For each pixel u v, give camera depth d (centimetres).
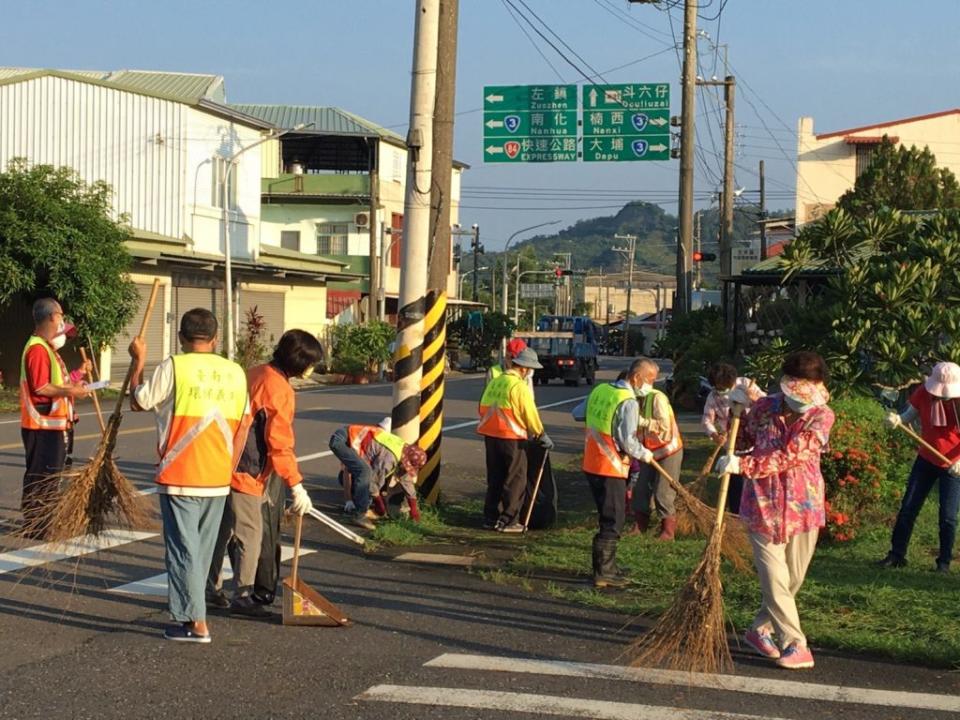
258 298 3925
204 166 3619
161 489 670
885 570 895
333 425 2070
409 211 1183
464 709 564
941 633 703
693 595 632
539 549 976
